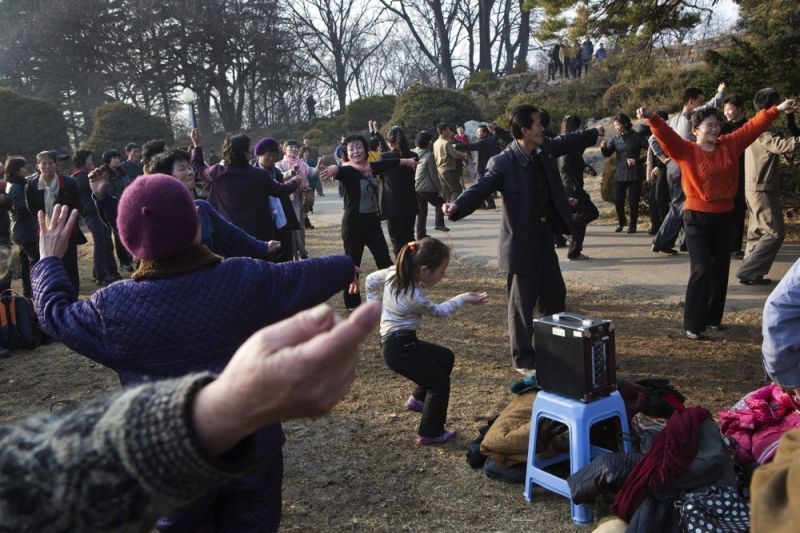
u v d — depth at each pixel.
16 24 38.91
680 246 9.45
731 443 3.06
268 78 44.06
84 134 40.16
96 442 0.70
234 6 41.19
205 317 2.12
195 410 0.70
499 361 5.81
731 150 5.67
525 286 5.16
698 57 24.17
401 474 4.01
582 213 9.16
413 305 4.09
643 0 10.09
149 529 0.77
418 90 28.81
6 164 8.55
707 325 6.14
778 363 2.63
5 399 5.64
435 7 45.50
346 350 0.67
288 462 4.22
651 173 10.16
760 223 7.25
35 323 6.99
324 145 37.62
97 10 37.78
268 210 5.93
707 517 2.66
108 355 2.14
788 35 10.87
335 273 2.38
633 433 3.55
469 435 4.45
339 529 3.49
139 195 2.12
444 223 13.16
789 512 1.24
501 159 5.04
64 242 2.39
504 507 3.63
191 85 40.53
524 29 46.66
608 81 26.92
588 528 3.39
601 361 3.47
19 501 0.69
